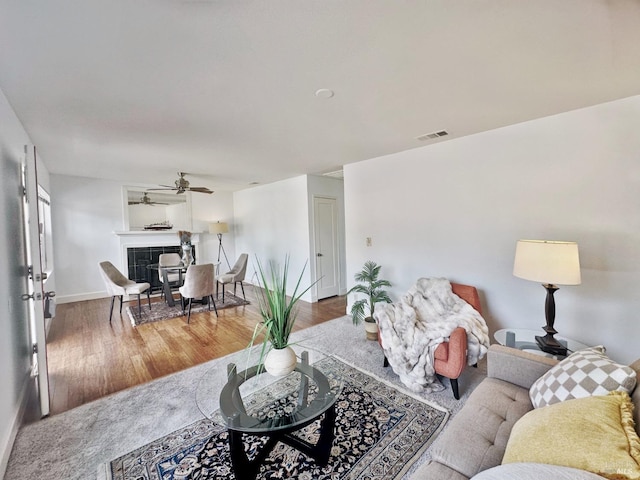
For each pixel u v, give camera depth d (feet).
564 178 8.06
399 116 8.03
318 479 5.02
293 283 18.30
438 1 3.88
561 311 8.29
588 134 7.64
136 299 17.93
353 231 13.98
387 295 12.59
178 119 7.89
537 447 3.10
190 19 4.10
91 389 7.93
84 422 6.60
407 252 11.88
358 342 10.85
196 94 6.48
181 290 14.25
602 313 7.65
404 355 7.75
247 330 12.34
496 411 4.68
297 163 13.67
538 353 6.55
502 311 9.38
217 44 4.72
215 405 5.43
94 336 11.74
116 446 5.87
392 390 7.60
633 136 7.06
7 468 5.35
